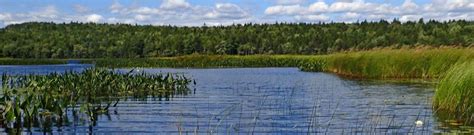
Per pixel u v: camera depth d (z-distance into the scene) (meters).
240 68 75.94
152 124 16.50
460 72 17.83
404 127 15.45
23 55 141.12
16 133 14.92
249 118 17.66
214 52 144.62
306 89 30.09
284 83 35.91
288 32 164.25
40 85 25.09
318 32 161.88
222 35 159.38
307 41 149.88
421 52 40.28
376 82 35.16
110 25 174.62
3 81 30.31
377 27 155.25
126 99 24.20
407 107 20.17
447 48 39.81
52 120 17.02
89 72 30.11
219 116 18.19
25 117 16.61
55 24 172.12
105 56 144.62
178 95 26.31
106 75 29.16
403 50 41.75
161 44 145.88
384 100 22.98
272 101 23.14
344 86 31.92
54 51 143.75
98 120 17.25
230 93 27.58
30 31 164.12
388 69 41.16
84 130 15.47
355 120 17.06
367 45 136.88
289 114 18.59
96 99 24.09
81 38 158.62
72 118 17.52
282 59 86.25
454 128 15.05
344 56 48.41
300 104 21.77
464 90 17.30
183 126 16.09
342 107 20.61
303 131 15.18
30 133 14.95
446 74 19.08
